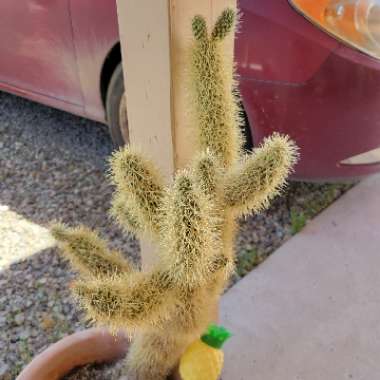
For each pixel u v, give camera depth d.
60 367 1.42
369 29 1.86
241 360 1.77
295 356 1.79
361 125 2.01
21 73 2.86
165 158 1.20
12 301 2.02
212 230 1.00
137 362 1.37
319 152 2.10
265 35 1.90
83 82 2.60
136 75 1.14
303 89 1.94
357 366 1.76
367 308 1.98
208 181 1.01
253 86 2.00
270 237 2.34
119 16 1.09
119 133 2.63
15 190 2.70
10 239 2.35
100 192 2.67
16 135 3.18
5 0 2.60
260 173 1.01
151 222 1.05
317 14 1.84
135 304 0.97
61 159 2.94
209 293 1.17
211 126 1.04
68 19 2.43
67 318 1.94
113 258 1.17
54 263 2.21
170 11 0.99
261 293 2.04
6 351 1.81
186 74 1.04
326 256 2.23
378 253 2.25
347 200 2.58
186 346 1.30
